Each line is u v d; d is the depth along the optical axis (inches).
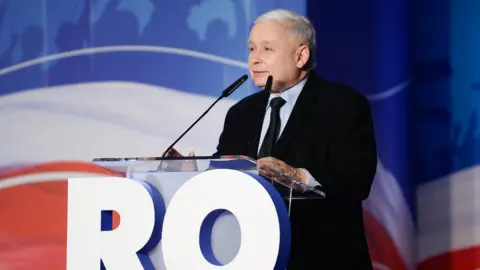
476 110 517.3
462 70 520.4
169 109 549.0
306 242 367.2
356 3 535.5
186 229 274.7
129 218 286.8
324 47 537.6
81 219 293.0
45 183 561.0
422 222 526.6
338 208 374.9
